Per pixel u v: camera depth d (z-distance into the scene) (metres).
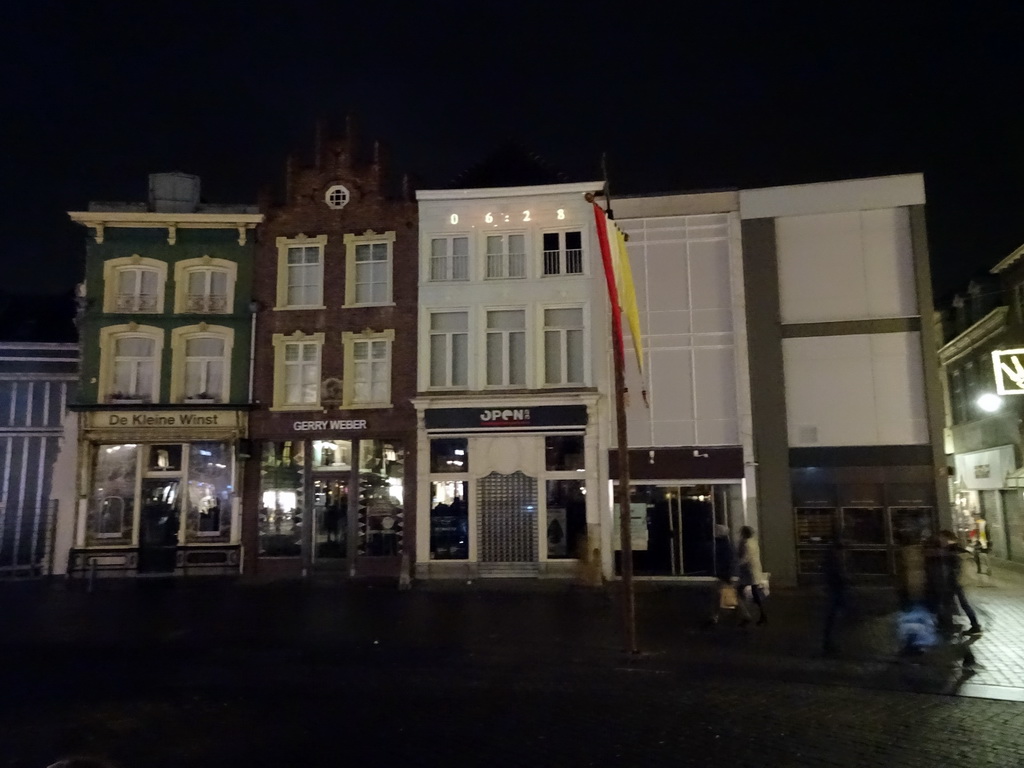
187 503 26.19
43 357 27.47
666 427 24.38
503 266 26.25
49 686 11.21
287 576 25.70
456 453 25.78
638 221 25.12
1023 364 24.67
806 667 12.12
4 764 7.83
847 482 23.11
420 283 26.38
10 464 26.86
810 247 24.00
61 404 27.33
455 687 11.00
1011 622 15.66
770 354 23.78
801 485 23.33
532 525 25.09
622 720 9.22
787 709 9.67
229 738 8.61
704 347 24.42
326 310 26.75
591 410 24.83
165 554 25.89
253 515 26.14
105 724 9.23
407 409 26.02
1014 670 11.75
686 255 24.78
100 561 25.64
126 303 26.86
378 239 26.92
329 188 27.27
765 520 23.28
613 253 14.89
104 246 26.98
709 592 21.64
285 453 26.55
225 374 26.66
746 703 9.98
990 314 28.70
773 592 21.72
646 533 24.39
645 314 24.80
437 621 16.88
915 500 22.73
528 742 8.38
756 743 8.27
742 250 24.30
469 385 25.73
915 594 13.80
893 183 23.55
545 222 26.02
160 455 26.41
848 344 23.50
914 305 23.28
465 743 8.36
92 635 15.41
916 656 12.79
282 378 26.67
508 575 24.92
